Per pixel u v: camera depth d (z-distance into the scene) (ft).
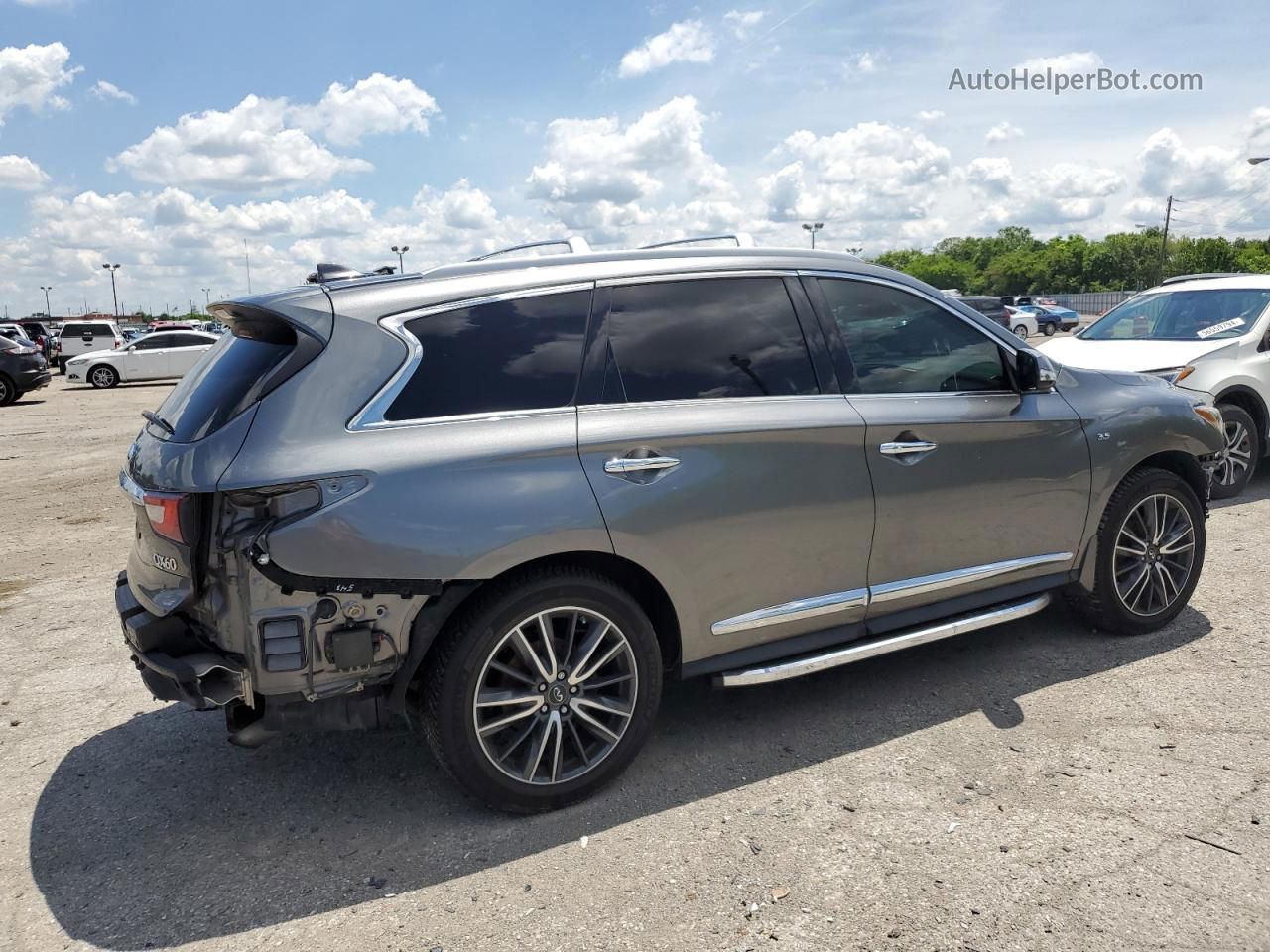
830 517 11.34
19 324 130.21
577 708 10.23
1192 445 14.65
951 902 8.36
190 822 10.40
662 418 10.43
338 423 9.21
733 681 10.96
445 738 9.56
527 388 10.03
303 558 8.81
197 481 8.92
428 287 10.04
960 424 12.30
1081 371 14.35
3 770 11.79
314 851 9.70
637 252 11.26
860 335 12.10
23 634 16.96
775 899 8.54
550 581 9.76
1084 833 9.34
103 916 8.72
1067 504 13.46
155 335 88.94
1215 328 25.22
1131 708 12.12
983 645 14.58
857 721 12.14
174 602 9.30
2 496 31.22
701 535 10.50
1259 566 18.07
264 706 9.31
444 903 8.71
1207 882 8.48
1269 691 12.47
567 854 9.45
